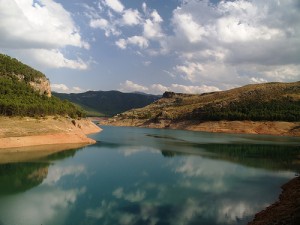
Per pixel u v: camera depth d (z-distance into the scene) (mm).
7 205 38594
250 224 32750
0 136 83062
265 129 173250
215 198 42938
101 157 75500
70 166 63219
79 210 37531
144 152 85875
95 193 44781
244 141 122000
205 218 35438
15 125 91000
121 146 98750
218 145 106188
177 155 81188
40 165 62844
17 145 83500
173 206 39469
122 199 42188
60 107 130625
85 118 174750
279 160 74438
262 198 42844
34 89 141500
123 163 68188
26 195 42875
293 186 46406
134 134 155000
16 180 50625
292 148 98562
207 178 54781
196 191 46375
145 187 48531
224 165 67250
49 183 49469
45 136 94062
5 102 93938
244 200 42000
